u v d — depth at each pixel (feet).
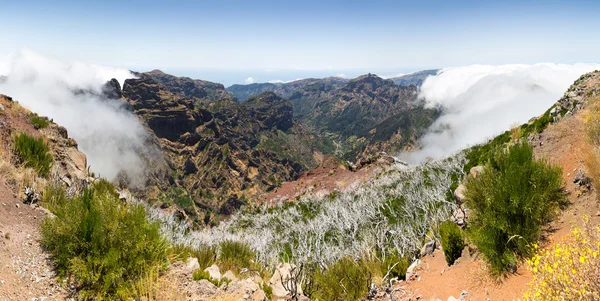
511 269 19.80
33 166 30.04
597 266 10.76
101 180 44.65
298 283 25.85
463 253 25.09
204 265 27.73
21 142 30.63
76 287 17.04
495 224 21.27
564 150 33.86
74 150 51.80
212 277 22.54
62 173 37.04
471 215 26.20
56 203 26.03
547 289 11.65
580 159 28.40
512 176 22.43
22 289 15.39
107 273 17.58
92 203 21.81
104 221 19.75
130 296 17.44
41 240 19.61
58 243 18.38
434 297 21.52
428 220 39.83
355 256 34.73
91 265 17.57
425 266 27.14
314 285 26.35
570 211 22.45
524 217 21.27
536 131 48.75
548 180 23.41
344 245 48.91
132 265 19.06
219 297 18.80
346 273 27.02
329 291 25.35
